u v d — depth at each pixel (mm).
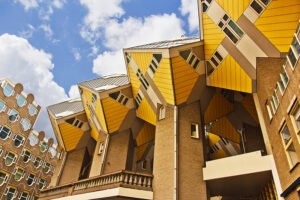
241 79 14914
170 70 15969
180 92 17156
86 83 25516
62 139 25656
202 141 16750
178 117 17000
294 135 9320
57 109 28719
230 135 23109
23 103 37906
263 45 12797
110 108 21438
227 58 15367
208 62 17141
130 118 23062
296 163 9094
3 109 34188
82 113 26031
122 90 21625
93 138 27469
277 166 11500
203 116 19812
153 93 19234
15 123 35750
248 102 19953
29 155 39094
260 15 12305
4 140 33625
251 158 13086
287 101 9664
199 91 18125
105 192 14898
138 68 19578
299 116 9008
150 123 22891
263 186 14758
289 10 11250
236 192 16719
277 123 11062
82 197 16266
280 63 12055
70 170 25219
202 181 14750
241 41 13867
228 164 14016
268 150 12562
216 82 17125
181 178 14375
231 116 22125
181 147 15688
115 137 22828
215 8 14781
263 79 12828
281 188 11094
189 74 16953
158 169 15555
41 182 40812
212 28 15664
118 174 15312
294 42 8734
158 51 16250
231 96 20406
